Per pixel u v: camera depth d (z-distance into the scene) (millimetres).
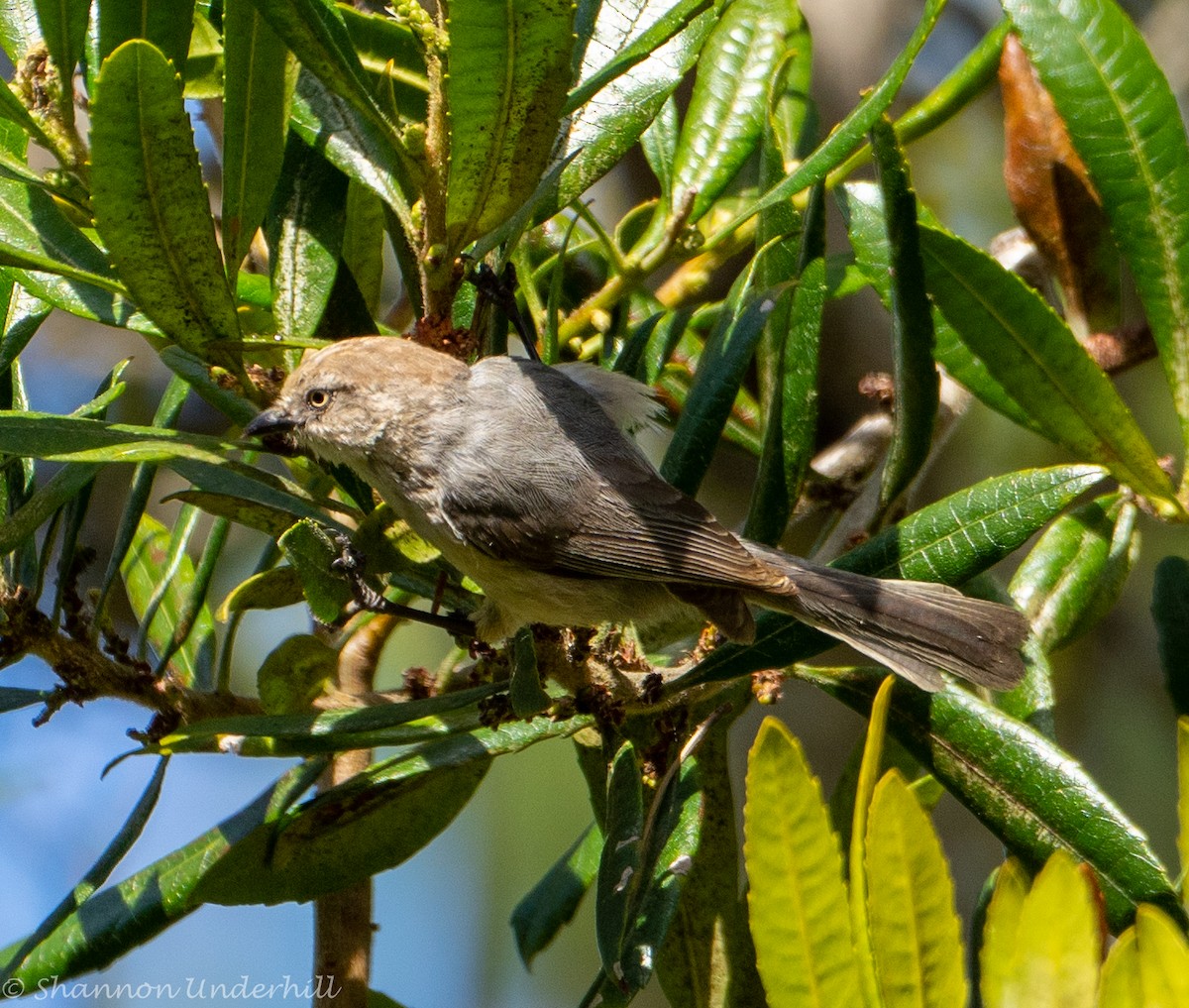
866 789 4223
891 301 6652
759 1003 6434
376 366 6754
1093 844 5684
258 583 5867
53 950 6223
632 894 5586
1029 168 7797
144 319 6188
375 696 6707
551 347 6914
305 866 6516
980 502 6059
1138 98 6441
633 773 5883
